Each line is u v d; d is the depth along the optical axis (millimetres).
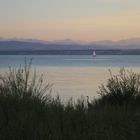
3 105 7672
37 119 7148
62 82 38250
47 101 8648
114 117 8281
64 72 64062
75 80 42156
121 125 7781
